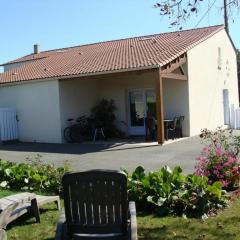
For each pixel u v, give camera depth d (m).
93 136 20.98
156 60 18.22
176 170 8.10
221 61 25.72
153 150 16.41
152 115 21.91
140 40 26.73
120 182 5.09
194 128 21.56
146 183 7.68
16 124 21.86
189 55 21.22
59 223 5.29
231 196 8.15
